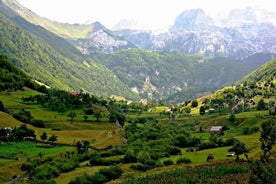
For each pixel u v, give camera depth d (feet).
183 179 270.87
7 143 464.65
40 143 490.08
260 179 193.26
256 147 411.13
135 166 385.29
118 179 330.34
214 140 516.73
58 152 436.35
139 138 602.44
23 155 406.62
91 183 319.68
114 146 534.37
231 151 422.82
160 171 335.06
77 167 390.83
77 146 477.77
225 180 256.93
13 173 342.64
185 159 387.75
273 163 281.33
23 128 502.38
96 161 405.39
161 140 541.34
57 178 344.28
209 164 330.95
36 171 347.15
